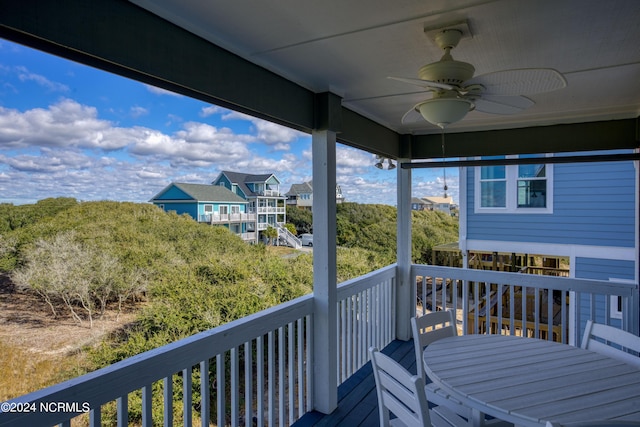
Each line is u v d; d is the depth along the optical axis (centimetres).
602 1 148
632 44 189
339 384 319
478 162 256
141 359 154
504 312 593
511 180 644
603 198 578
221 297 388
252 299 414
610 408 153
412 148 415
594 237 585
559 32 175
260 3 149
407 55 204
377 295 384
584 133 343
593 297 334
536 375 184
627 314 320
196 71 173
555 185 611
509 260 743
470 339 235
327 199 267
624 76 236
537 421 145
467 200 684
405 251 420
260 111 213
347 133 306
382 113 329
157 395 279
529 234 633
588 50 197
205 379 185
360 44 189
